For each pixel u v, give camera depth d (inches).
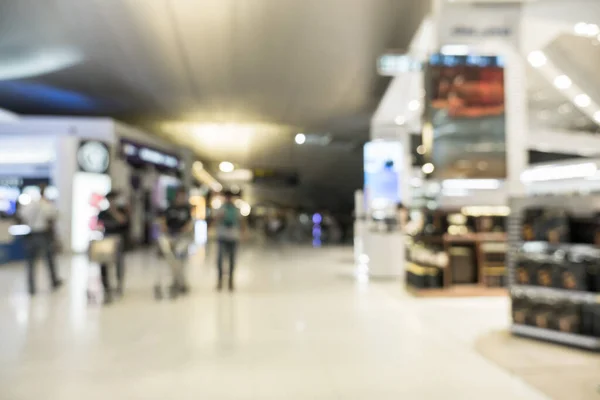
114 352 169.3
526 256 193.8
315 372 148.1
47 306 251.4
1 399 126.9
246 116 720.3
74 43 434.0
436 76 318.3
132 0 354.6
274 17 375.2
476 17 317.1
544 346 177.6
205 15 375.2
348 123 757.9
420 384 137.5
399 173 442.0
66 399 126.8
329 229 893.2
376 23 371.6
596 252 173.3
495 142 319.9
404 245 367.9
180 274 291.3
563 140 790.5
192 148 993.5
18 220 494.6
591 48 427.5
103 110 697.6
